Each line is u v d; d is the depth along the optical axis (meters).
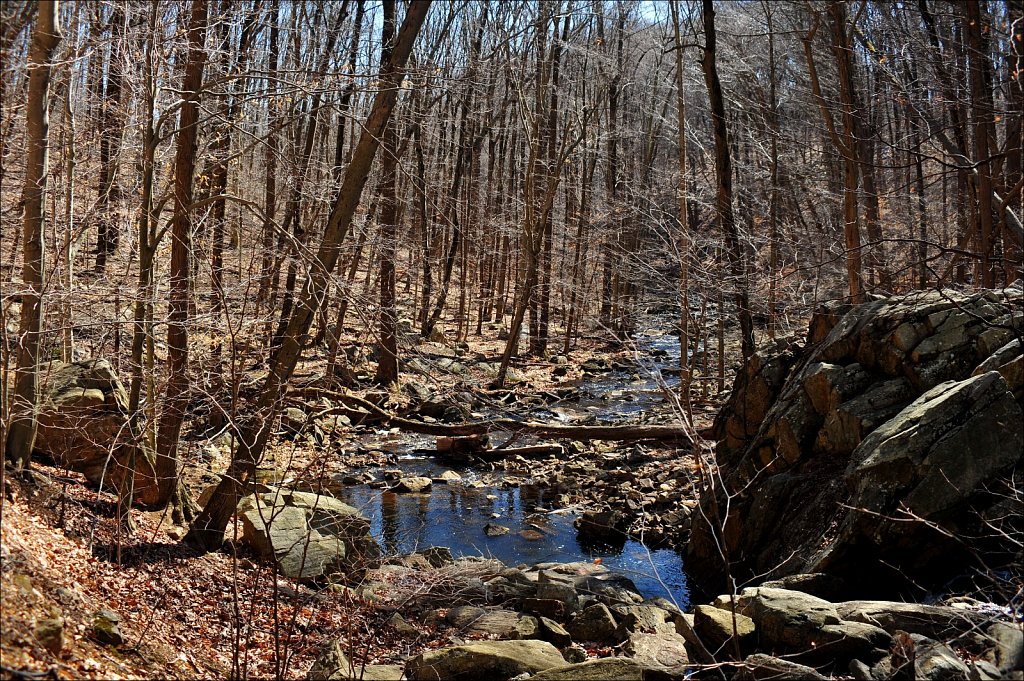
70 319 8.87
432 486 14.16
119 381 9.30
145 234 8.32
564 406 21.20
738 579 9.48
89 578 6.32
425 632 7.68
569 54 28.94
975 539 7.26
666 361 26.86
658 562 10.77
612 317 28.30
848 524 7.88
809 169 23.16
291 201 14.73
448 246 30.28
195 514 9.34
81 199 11.41
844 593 7.75
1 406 5.86
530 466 15.45
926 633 6.20
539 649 6.89
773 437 10.23
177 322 7.97
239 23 10.18
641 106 31.34
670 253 16.52
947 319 9.20
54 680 4.46
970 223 14.38
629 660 6.21
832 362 10.27
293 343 8.48
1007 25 10.23
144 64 8.45
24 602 5.04
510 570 9.63
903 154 19.17
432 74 10.73
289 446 14.52
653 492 13.10
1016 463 7.43
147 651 5.65
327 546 8.86
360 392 19.16
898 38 15.60
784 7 22.78
